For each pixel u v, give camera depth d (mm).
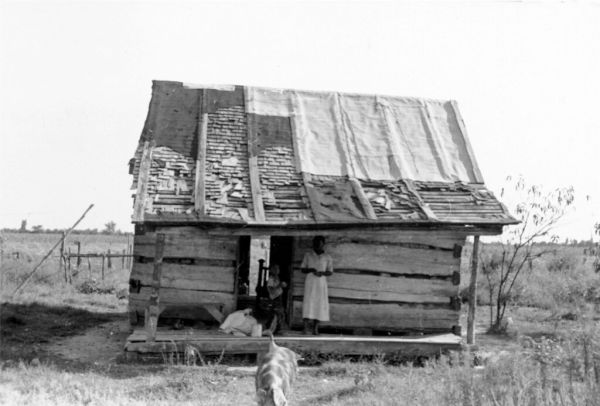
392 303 15945
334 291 15688
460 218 15305
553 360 10234
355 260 15797
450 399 9836
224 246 15336
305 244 15688
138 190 14586
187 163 15648
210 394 11383
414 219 14984
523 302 24031
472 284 15359
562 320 19578
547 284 25547
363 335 15727
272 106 17906
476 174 17125
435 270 16172
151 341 13711
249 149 16297
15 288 22625
